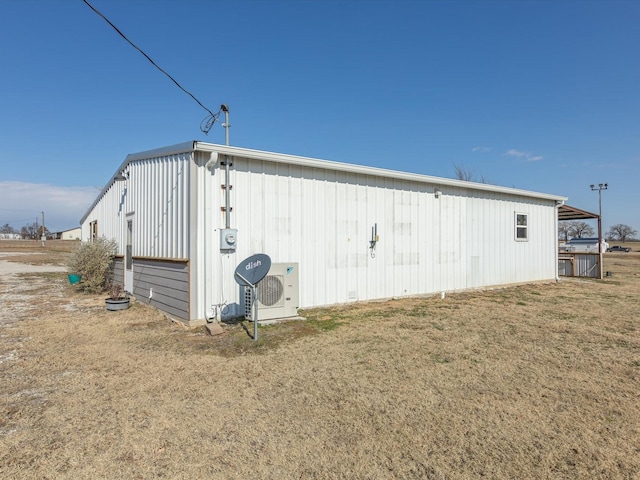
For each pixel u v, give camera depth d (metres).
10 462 2.61
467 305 8.75
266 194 7.49
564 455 2.72
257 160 7.37
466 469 2.56
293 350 5.20
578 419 3.27
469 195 11.18
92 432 3.03
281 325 6.64
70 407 3.46
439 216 10.45
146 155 8.20
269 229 7.51
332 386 3.96
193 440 2.92
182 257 6.83
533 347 5.38
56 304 8.71
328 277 8.38
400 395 3.75
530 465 2.61
